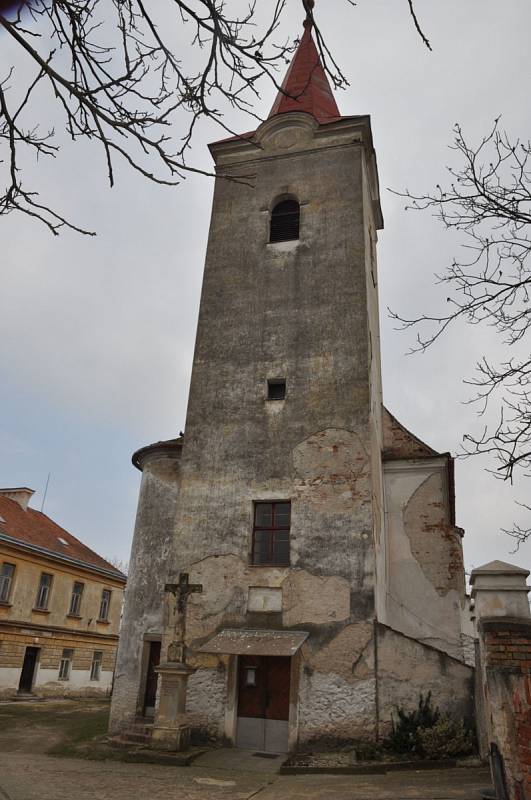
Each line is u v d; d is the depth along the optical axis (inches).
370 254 791.1
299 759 478.9
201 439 651.5
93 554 1470.2
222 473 630.5
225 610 573.0
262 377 664.4
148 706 618.2
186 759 465.4
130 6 168.6
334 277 692.1
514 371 257.8
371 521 570.9
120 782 390.9
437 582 654.5
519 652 272.5
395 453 739.4
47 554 1203.9
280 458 621.0
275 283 709.3
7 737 625.9
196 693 548.7
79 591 1331.2
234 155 805.9
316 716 514.3
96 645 1358.3
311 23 169.5
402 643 524.4
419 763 451.8
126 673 636.7
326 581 558.3
